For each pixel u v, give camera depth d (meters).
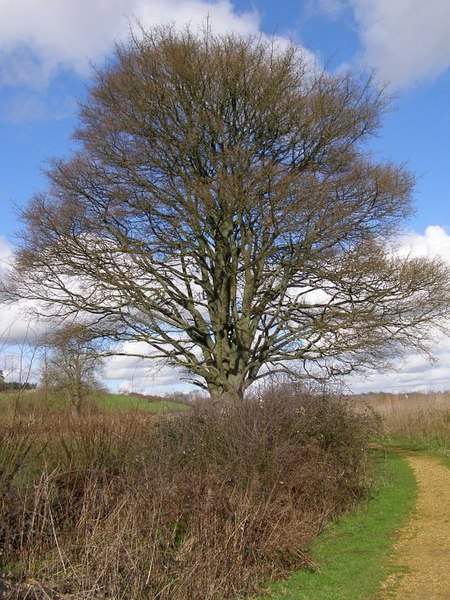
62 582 5.86
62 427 8.35
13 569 6.07
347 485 10.59
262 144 16.34
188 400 10.96
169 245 16.06
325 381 13.25
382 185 15.18
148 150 15.73
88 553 6.16
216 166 15.45
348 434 11.05
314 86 16.31
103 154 15.86
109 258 15.65
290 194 14.92
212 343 17.34
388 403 27.17
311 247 15.41
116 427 8.99
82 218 15.41
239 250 17.02
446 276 16.06
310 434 10.53
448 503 11.20
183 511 7.14
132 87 15.48
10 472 7.21
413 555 7.83
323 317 16.12
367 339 15.78
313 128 15.96
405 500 11.71
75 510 7.02
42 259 15.55
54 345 14.76
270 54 16.25
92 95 16.06
